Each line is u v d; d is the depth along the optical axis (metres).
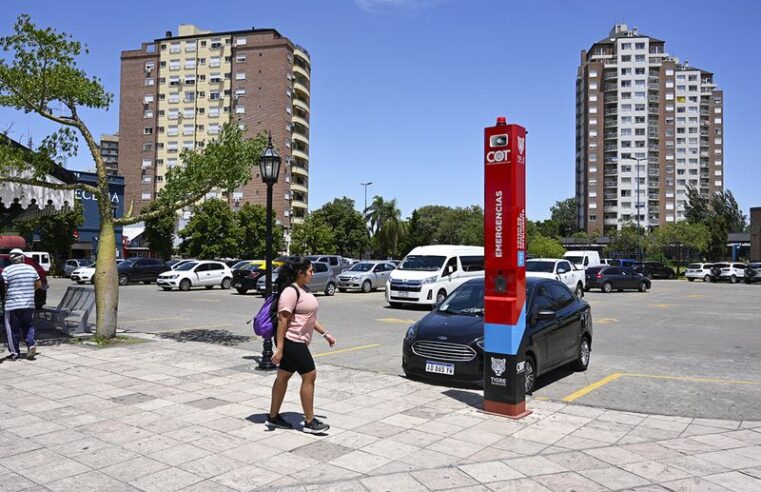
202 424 5.95
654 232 62.06
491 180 6.41
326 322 15.67
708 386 8.20
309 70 80.94
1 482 4.42
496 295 6.43
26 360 9.31
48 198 11.26
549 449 5.32
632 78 105.31
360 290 29.16
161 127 77.19
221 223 52.56
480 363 7.35
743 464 4.96
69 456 5.00
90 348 10.45
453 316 8.42
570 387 8.13
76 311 12.23
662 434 5.82
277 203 72.69
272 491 4.31
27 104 10.73
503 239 6.36
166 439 5.47
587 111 108.19
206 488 4.36
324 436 5.63
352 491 4.33
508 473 4.71
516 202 6.29
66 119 11.14
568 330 8.65
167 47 77.12
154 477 4.56
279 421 5.82
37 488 4.32
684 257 72.56
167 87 77.06
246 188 72.56
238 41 75.06
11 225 14.45
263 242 55.31
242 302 21.61
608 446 5.41
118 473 4.63
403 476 4.62
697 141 113.31
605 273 30.77
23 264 9.46
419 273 19.44
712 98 124.19
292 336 5.57
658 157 105.50
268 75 74.06
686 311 19.64
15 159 10.12
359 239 73.75
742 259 76.62
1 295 11.12
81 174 48.22
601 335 13.56
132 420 6.07
